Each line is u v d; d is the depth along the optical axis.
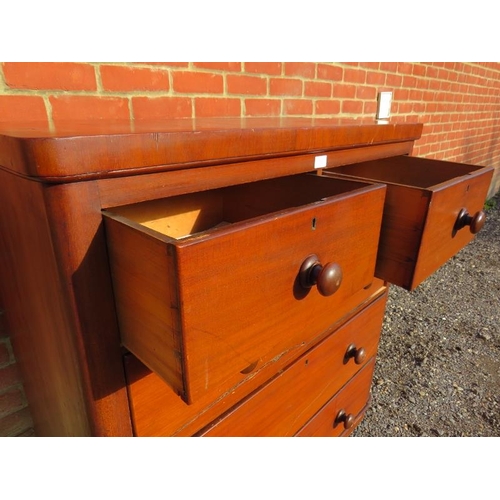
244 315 0.48
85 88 0.86
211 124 0.71
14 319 0.80
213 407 0.71
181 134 0.51
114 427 0.57
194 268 0.40
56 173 0.42
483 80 3.06
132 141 0.47
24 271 0.61
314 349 0.91
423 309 2.30
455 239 0.88
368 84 1.77
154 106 0.99
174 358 0.43
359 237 0.67
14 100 0.76
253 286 0.48
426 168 1.00
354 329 1.05
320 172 0.82
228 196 0.88
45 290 0.55
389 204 0.79
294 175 0.77
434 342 1.99
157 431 0.63
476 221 0.86
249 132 0.60
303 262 0.55
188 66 1.04
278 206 0.81
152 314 0.44
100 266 0.49
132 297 0.47
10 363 0.95
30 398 0.95
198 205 0.85
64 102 0.83
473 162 3.48
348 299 0.72
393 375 1.75
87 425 0.58
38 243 0.51
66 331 0.52
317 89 1.48
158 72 0.98
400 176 1.06
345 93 1.64
